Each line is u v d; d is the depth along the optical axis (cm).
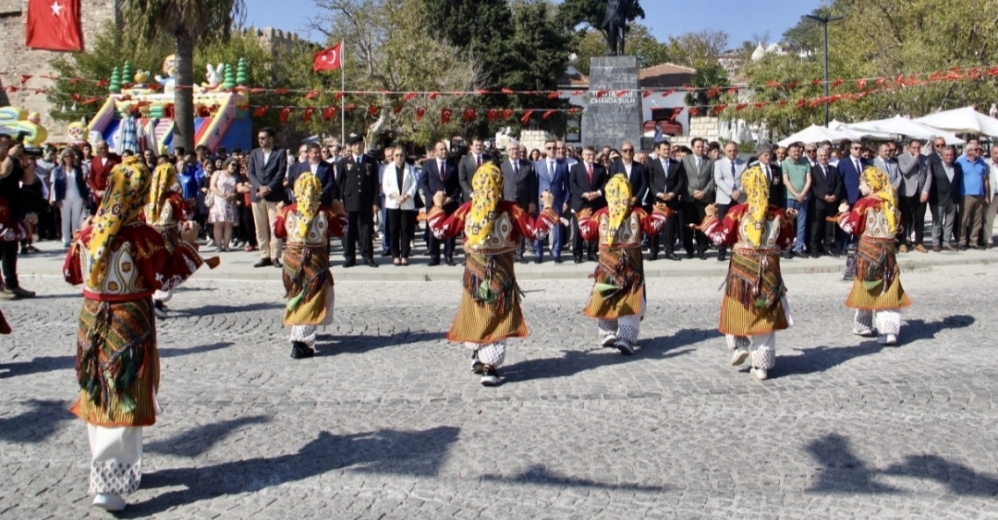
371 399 783
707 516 543
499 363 827
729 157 1606
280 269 1496
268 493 579
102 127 3191
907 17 3086
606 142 2795
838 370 876
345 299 1280
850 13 3453
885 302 967
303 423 717
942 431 695
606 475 608
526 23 5059
